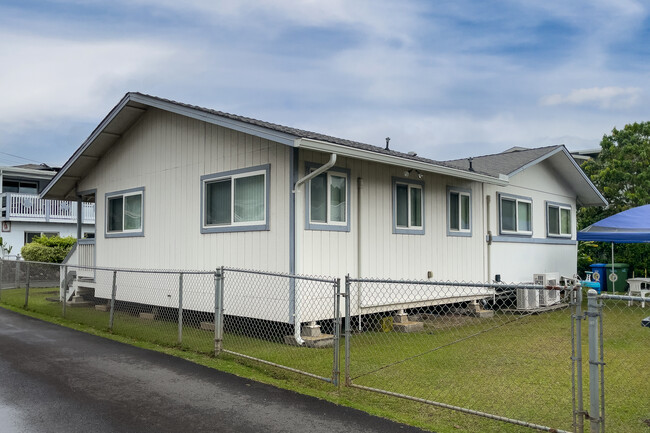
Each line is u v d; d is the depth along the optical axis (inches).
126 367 258.5
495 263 508.7
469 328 389.7
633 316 447.2
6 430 173.9
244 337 345.7
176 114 421.1
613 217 584.4
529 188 569.6
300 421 183.9
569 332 364.5
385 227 390.0
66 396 211.3
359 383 232.8
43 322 401.1
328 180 348.2
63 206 1003.9
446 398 211.6
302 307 324.5
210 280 380.8
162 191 430.3
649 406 205.3
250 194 356.5
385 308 386.6
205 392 217.5
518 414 192.7
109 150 496.1
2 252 888.9
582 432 159.8
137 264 453.4
